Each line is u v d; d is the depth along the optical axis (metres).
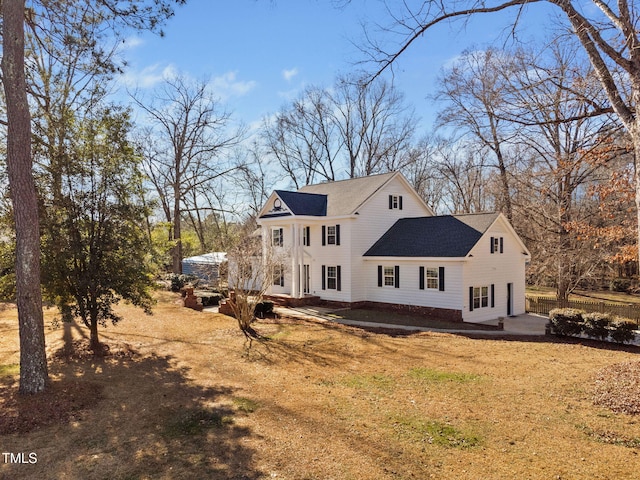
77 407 8.74
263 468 6.45
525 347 14.86
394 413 8.66
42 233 11.56
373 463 6.62
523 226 30.62
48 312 18.88
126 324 17.28
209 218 51.28
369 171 44.19
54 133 12.02
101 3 11.85
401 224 25.97
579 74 12.84
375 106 43.22
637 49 8.48
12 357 11.88
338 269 25.06
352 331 17.64
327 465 6.55
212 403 9.22
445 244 22.00
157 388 10.17
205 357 13.23
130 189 12.74
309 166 45.50
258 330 17.30
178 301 24.08
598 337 16.16
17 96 9.05
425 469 6.45
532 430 7.81
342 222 24.80
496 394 9.76
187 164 36.25
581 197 28.11
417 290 22.44
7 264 11.99
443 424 8.10
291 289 26.69
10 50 8.98
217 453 6.93
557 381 10.66
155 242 14.36
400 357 13.34
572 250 24.45
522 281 24.66
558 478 6.16
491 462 6.65
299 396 9.73
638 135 8.58
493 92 13.87
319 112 44.06
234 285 19.09
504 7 9.15
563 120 10.93
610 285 37.56
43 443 7.20
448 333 17.64
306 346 14.79
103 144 12.45
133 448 7.08
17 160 9.07
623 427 7.86
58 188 11.83
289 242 27.27
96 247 12.17
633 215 18.86
